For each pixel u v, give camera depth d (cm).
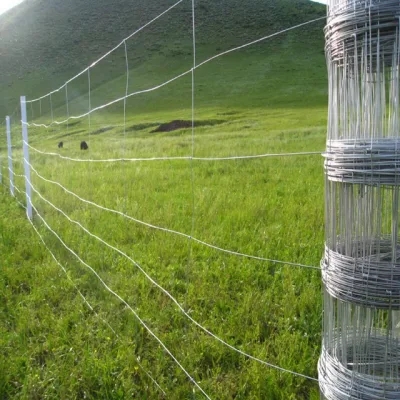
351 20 172
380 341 203
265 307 364
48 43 5666
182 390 287
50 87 4669
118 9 6047
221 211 641
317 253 457
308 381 286
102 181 909
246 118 2469
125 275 446
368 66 177
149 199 738
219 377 296
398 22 163
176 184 866
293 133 1742
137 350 340
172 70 4288
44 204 769
